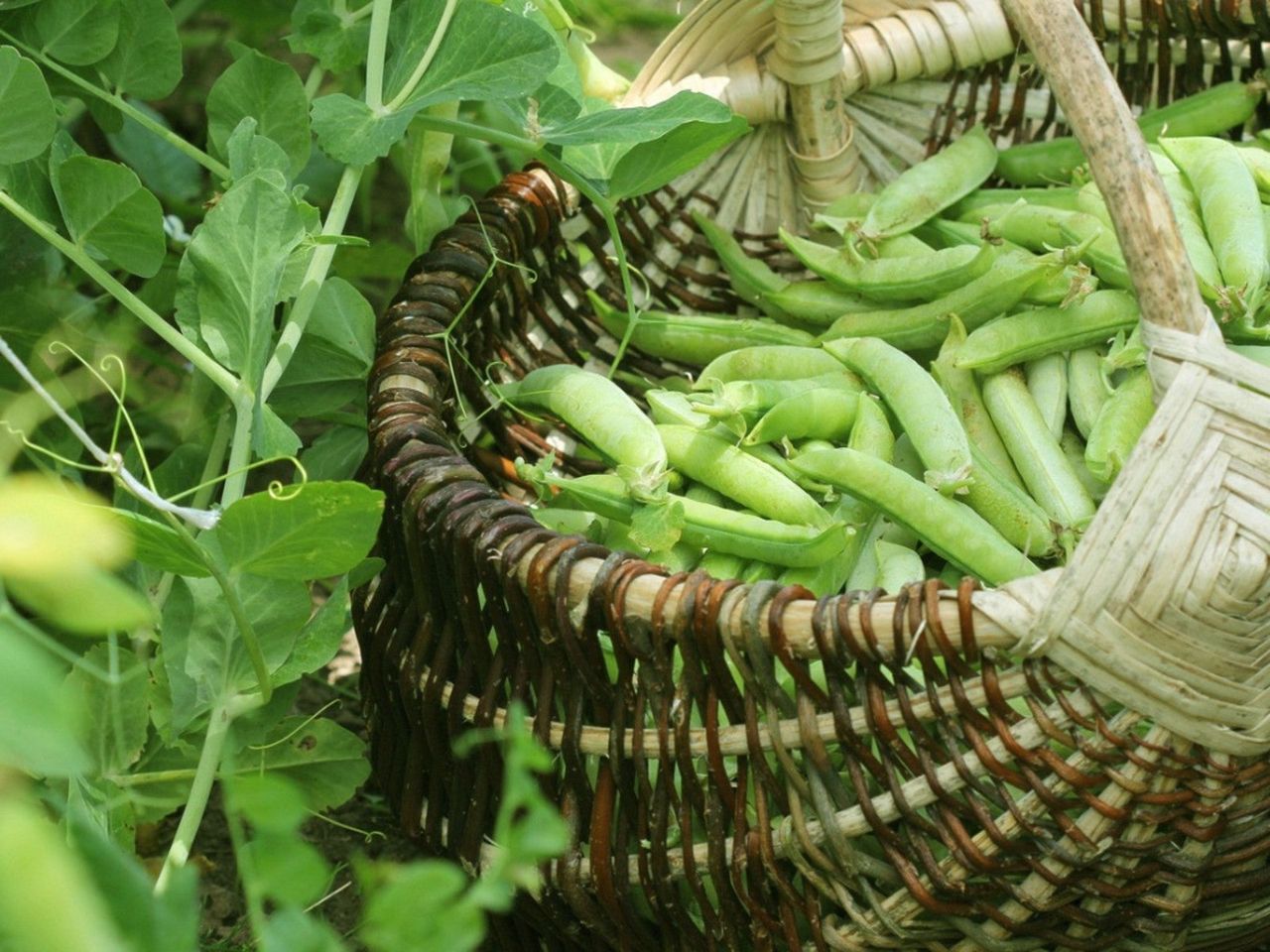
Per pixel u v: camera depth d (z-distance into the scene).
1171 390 0.89
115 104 1.05
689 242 1.16
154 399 1.24
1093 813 0.92
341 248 1.20
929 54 1.16
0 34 1.04
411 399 1.00
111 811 0.98
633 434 1.02
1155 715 0.90
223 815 1.12
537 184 1.09
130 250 0.99
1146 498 0.88
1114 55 1.17
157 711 0.98
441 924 0.79
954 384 1.06
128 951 0.66
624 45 1.67
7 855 0.48
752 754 0.92
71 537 0.60
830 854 0.93
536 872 0.96
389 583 0.99
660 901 0.95
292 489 0.92
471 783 0.98
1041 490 1.03
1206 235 1.07
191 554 0.93
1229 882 0.94
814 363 1.08
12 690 0.51
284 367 1.00
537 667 0.95
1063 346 1.05
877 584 1.00
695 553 1.02
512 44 1.02
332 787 1.02
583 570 0.92
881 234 1.11
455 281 1.04
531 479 1.03
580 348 1.14
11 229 1.07
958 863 0.92
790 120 1.16
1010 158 1.17
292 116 1.05
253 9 1.28
